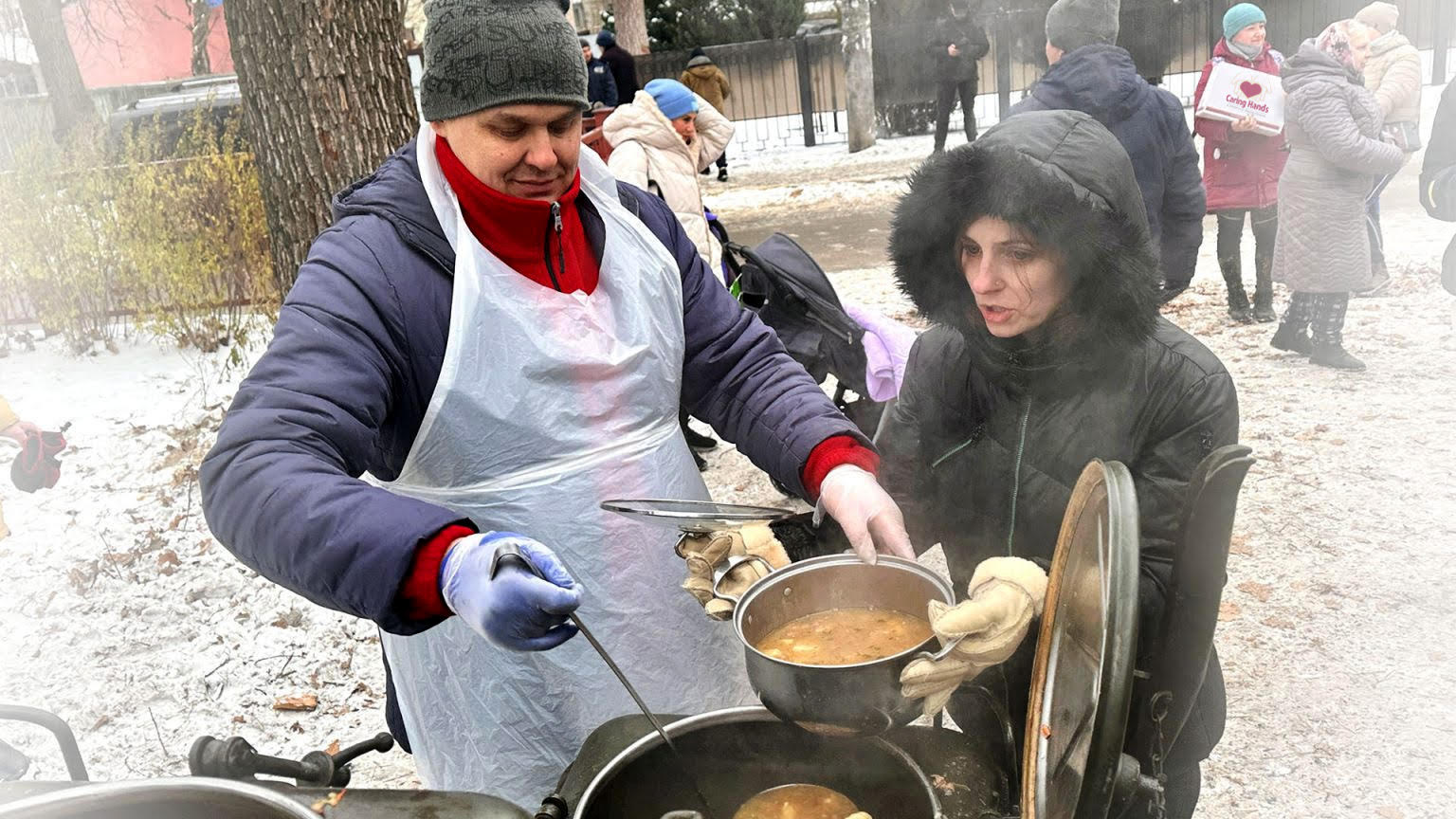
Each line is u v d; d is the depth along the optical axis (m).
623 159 5.05
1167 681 1.38
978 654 1.22
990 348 1.72
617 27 18.97
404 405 1.69
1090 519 1.21
